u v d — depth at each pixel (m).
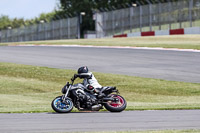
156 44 129.75
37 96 65.88
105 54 107.38
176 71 79.62
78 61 96.25
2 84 75.25
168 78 74.00
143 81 72.69
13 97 63.00
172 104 45.72
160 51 110.12
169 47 117.94
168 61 91.62
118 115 33.97
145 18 188.38
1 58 107.06
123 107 36.25
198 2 163.38
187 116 33.09
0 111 37.66
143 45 128.25
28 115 34.19
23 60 101.44
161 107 39.94
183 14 170.38
